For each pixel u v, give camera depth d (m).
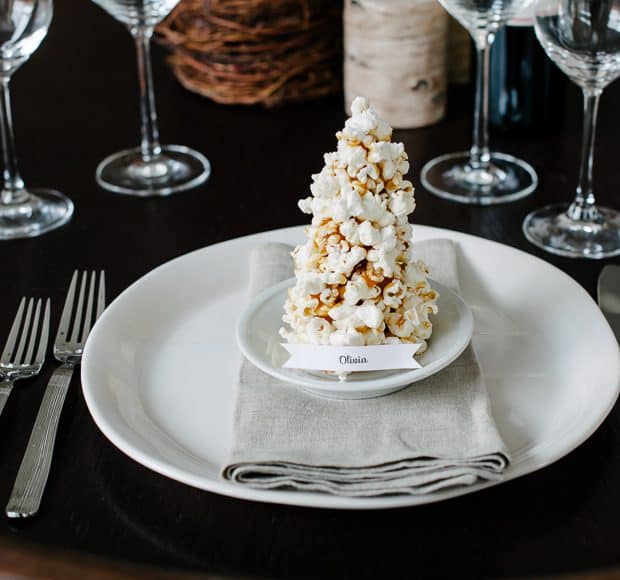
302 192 0.91
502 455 0.57
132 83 1.13
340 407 0.61
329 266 0.62
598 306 0.72
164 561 0.56
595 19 0.76
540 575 0.54
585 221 0.85
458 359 0.64
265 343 0.65
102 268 0.81
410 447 0.58
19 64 0.87
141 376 0.66
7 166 0.91
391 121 1.01
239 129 1.02
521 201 0.89
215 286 0.73
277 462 0.57
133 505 0.59
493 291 0.72
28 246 0.85
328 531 0.57
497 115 0.99
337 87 1.06
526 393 0.64
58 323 0.74
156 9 0.92
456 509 0.58
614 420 0.64
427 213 0.88
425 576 0.55
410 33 0.97
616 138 0.98
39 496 0.59
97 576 0.49
